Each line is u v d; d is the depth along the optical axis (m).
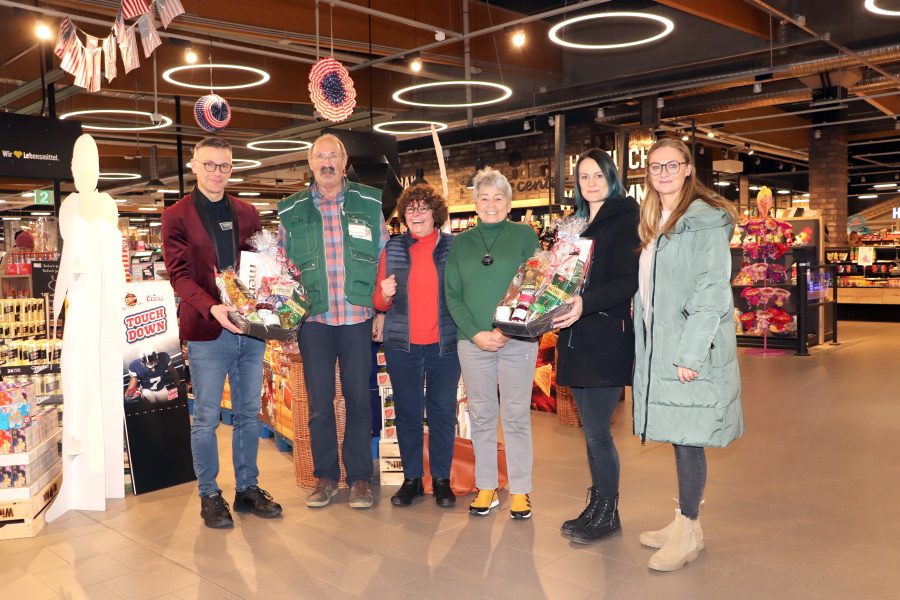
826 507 3.34
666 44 11.27
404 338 3.44
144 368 3.94
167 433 3.99
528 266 2.92
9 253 5.59
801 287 8.95
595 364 2.85
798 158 18.31
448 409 3.51
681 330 2.60
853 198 24.08
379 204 3.60
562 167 9.09
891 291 13.87
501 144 13.62
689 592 2.48
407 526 3.22
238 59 9.93
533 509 3.41
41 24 6.57
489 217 3.24
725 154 16.98
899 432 4.82
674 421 2.60
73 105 11.25
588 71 12.06
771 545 2.89
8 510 3.16
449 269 3.33
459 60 10.02
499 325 2.86
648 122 10.99
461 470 3.66
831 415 5.40
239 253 3.45
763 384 6.86
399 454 3.86
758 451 4.38
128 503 3.67
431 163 15.98
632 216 2.88
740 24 8.77
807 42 8.90
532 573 2.67
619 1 11.53
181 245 3.33
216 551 2.97
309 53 9.23
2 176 6.41
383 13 7.55
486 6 9.80
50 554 2.99
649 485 3.74
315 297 3.41
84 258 3.59
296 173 20.50
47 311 5.12
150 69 9.20
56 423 3.69
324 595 2.53
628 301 2.91
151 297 4.01
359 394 3.50
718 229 2.55
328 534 3.14
